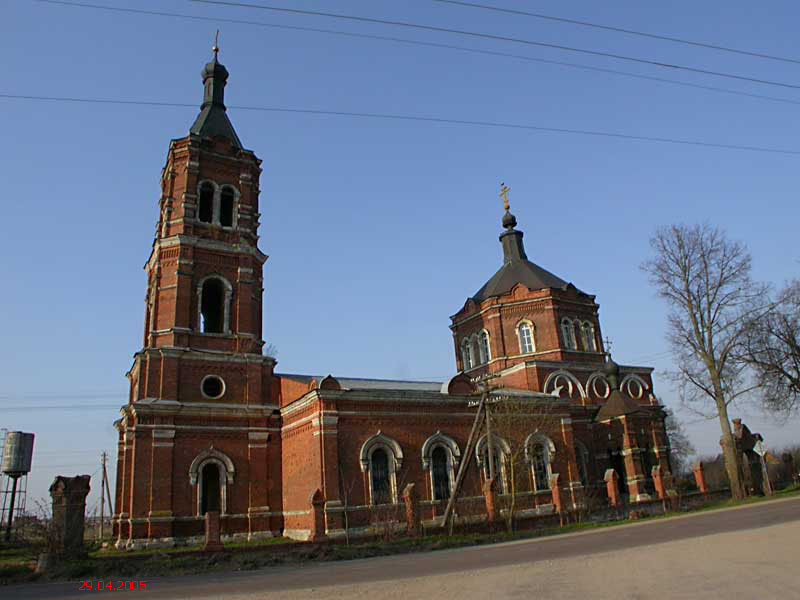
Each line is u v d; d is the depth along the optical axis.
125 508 32.69
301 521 33.41
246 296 38.50
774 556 14.27
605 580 12.75
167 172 39.91
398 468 34.56
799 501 33.69
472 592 12.38
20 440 46.34
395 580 15.20
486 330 51.53
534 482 39.16
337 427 33.38
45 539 24.61
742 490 41.72
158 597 14.94
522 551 20.98
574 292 51.62
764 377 45.22
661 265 45.88
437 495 35.78
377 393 34.88
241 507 34.72
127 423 33.69
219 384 36.28
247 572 20.72
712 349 43.56
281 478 36.56
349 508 32.28
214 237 38.47
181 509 32.84
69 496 25.45
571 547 20.98
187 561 23.78
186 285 36.53
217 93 43.62
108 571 22.19
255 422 36.34
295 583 16.19
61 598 15.86
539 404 40.91
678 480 50.06
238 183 40.78
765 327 45.16
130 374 39.03
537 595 11.50
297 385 36.22
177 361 35.00
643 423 46.50
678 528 24.78
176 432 33.84
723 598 10.16
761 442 44.66
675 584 11.72
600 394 49.72
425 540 27.83
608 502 43.50
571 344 50.19
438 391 39.97
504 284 53.06
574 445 44.75
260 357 37.59
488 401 35.06
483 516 35.31
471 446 33.56
